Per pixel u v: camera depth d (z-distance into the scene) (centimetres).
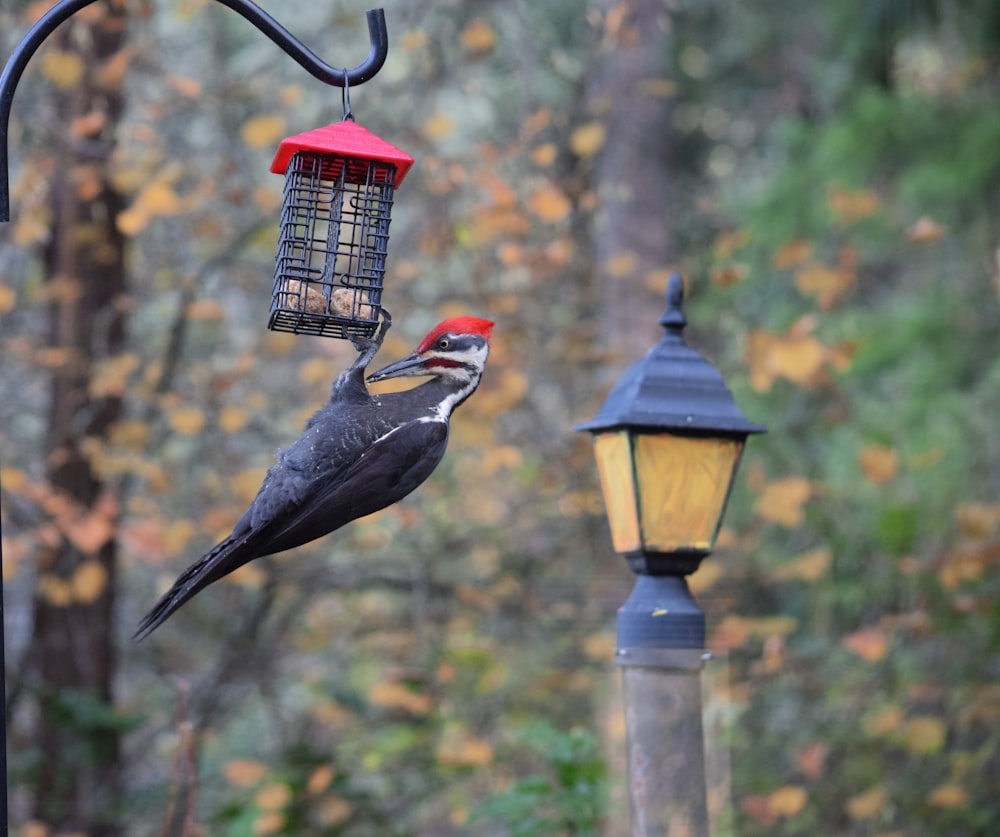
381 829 1274
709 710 736
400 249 1448
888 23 1736
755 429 713
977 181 1658
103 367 1216
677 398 717
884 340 1670
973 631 1364
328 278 686
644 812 688
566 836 1111
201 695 1498
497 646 1431
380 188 696
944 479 1577
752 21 2170
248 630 1479
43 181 1209
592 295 1533
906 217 1761
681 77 2183
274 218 1359
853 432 1619
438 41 1446
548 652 1516
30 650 1359
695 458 709
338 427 657
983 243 1745
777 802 1111
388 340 1223
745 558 1572
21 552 1166
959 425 1620
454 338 708
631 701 701
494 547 1553
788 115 2212
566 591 1549
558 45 1814
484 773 1359
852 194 1279
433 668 1305
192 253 1384
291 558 1469
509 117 1574
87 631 1355
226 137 1427
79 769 1291
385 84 1449
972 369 1700
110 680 1374
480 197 1388
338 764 1327
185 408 1258
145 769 1667
